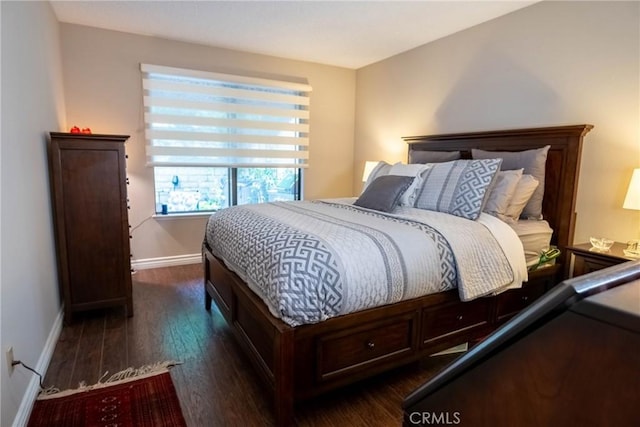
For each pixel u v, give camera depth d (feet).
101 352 7.43
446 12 9.80
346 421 5.59
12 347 5.22
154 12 10.09
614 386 1.20
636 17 7.43
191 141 13.00
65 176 8.37
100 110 11.62
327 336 5.44
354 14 10.04
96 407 5.77
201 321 8.91
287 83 14.19
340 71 15.42
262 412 5.73
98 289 8.86
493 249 6.97
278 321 5.22
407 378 6.70
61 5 9.62
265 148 14.26
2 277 4.98
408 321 6.19
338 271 5.35
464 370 1.70
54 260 8.38
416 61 12.74
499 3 9.21
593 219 8.30
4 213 5.23
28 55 7.07
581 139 8.08
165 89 12.37
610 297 1.24
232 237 7.44
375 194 8.84
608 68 7.89
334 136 15.66
